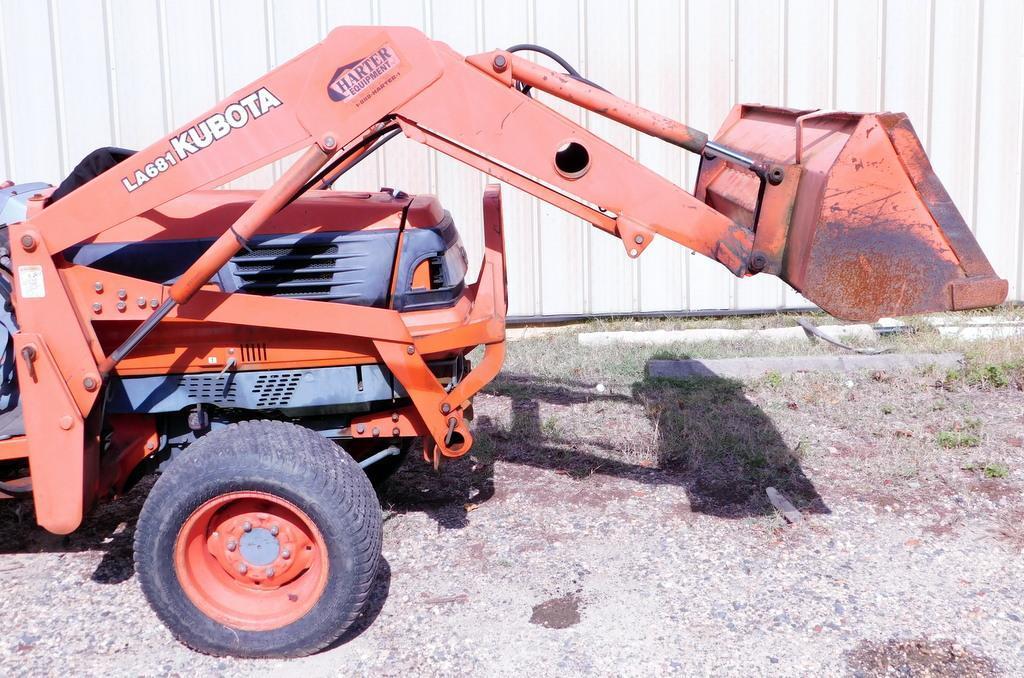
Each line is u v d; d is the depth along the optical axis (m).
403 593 3.85
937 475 4.86
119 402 3.68
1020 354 6.60
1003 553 4.03
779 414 5.81
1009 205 8.02
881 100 7.87
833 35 7.77
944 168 7.98
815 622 3.53
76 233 3.37
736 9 7.72
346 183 7.87
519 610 3.68
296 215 3.82
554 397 6.29
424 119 3.48
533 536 4.32
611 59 7.77
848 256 3.32
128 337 3.62
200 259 3.34
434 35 7.68
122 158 4.04
